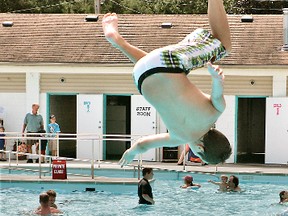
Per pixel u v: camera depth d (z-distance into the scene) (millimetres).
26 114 23609
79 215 13492
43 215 13445
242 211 14141
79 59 24578
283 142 23219
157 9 46375
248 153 30000
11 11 45625
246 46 24812
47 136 23391
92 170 18000
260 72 23562
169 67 3926
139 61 4047
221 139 3920
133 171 19750
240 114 30312
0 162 22516
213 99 3865
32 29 27500
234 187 17047
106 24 4414
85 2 47000
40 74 24953
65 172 17766
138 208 14438
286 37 24594
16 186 17641
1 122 24328
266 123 23375
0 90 25172
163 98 3943
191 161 22609
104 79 24719
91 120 24516
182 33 26406
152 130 24016
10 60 24766
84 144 24484
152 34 26422
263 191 17422
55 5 45250
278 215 13641
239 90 23953
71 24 27750
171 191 17078
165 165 21922
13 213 13734
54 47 25797
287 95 23688
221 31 4141
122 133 28156
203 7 45594
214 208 14516
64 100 28641
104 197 16141
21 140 23484
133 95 24219
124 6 46531
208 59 4078
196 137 3959
